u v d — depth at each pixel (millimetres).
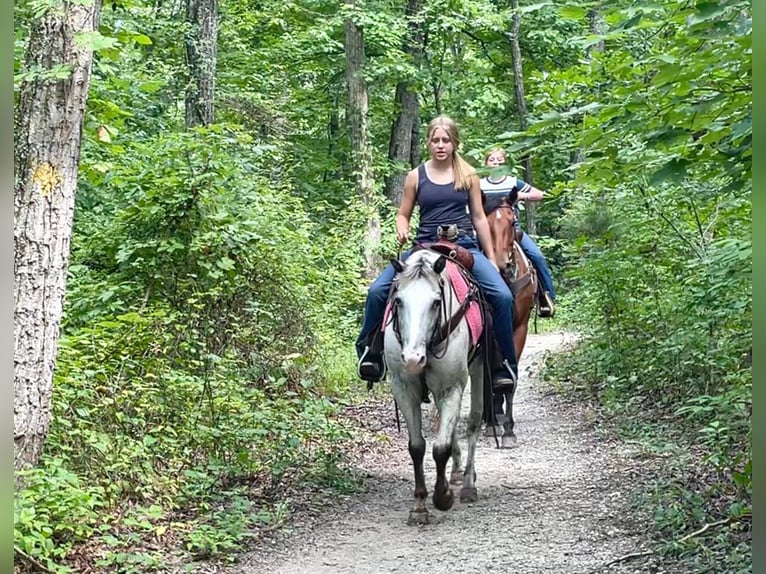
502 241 8773
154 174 10086
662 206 11133
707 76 5191
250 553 6266
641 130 5516
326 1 23547
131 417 7641
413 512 7004
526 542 6391
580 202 12664
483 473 8648
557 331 21500
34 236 5957
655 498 6785
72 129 6082
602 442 9484
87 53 6109
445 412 6930
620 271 12148
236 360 9875
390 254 18875
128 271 9914
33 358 5930
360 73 21141
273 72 23672
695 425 9094
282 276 11016
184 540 6219
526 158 6023
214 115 16016
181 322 9602
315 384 11727
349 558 6215
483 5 23938
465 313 6961
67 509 5684
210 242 9891
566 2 5398
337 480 8094
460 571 5891
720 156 5344
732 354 9344
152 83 9539
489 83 25609
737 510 5852
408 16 23156
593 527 6605
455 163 7391
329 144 26234
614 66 5797
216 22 15594
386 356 6934
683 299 10891
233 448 8070
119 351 8273
